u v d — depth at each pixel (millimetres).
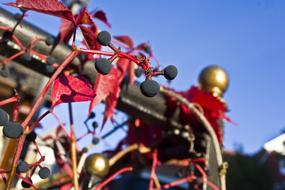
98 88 326
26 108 395
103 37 221
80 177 435
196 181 470
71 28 362
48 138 476
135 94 435
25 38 355
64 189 456
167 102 464
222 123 502
